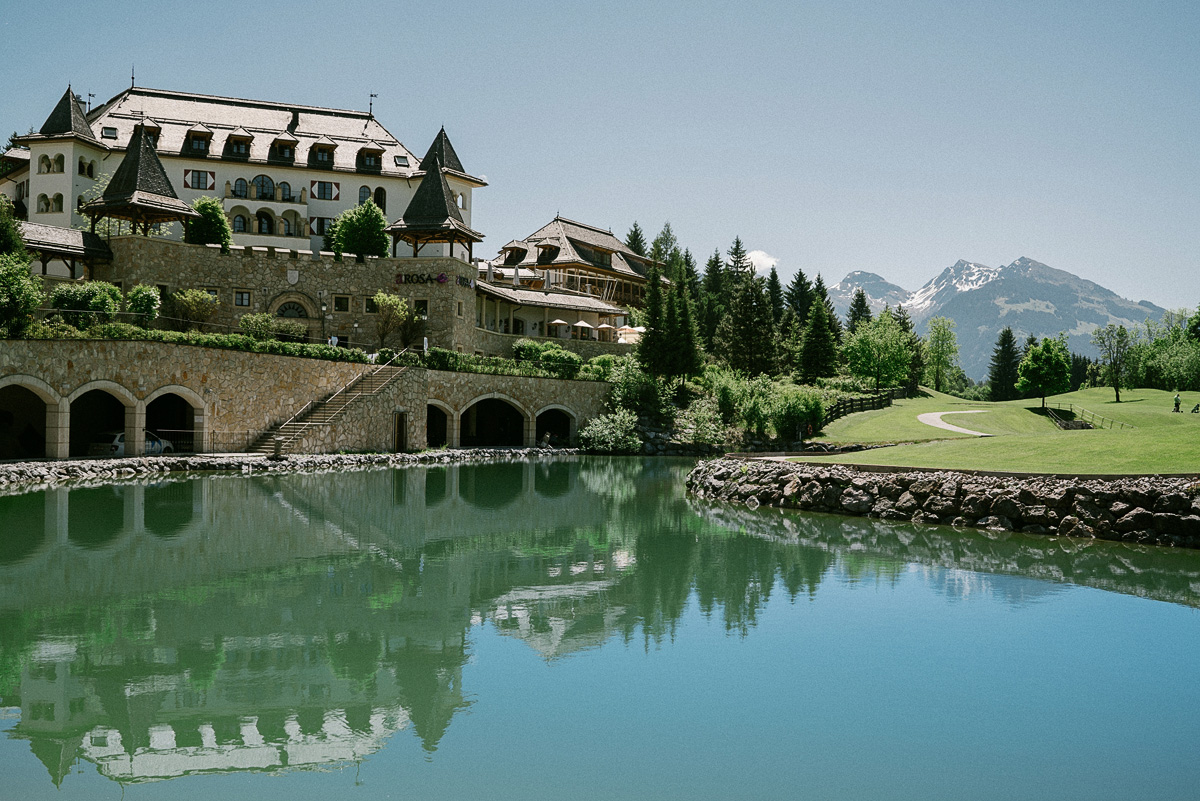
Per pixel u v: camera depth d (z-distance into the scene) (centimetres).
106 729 1020
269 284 5831
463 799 861
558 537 2414
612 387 6869
